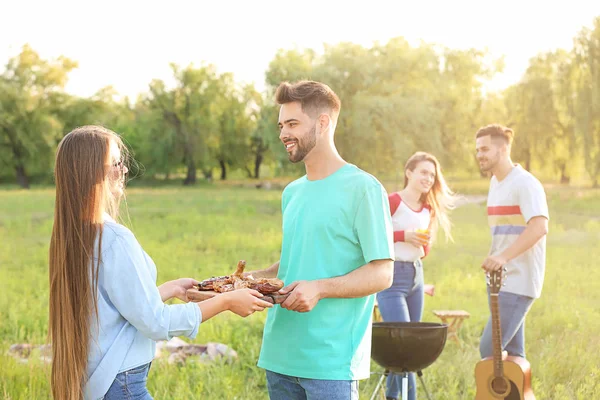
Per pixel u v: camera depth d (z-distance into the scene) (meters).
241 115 70.00
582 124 30.42
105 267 2.81
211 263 15.59
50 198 45.00
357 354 3.30
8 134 60.69
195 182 67.69
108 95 65.88
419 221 5.70
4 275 13.48
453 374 6.41
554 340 7.53
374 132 41.91
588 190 32.34
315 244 3.33
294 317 3.31
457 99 44.22
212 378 6.18
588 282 11.86
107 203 2.95
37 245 19.83
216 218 28.41
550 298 10.35
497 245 5.43
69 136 2.90
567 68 30.92
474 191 41.16
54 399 2.84
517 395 5.02
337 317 3.27
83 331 2.79
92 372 2.82
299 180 3.55
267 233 21.98
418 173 5.73
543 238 5.30
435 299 10.52
